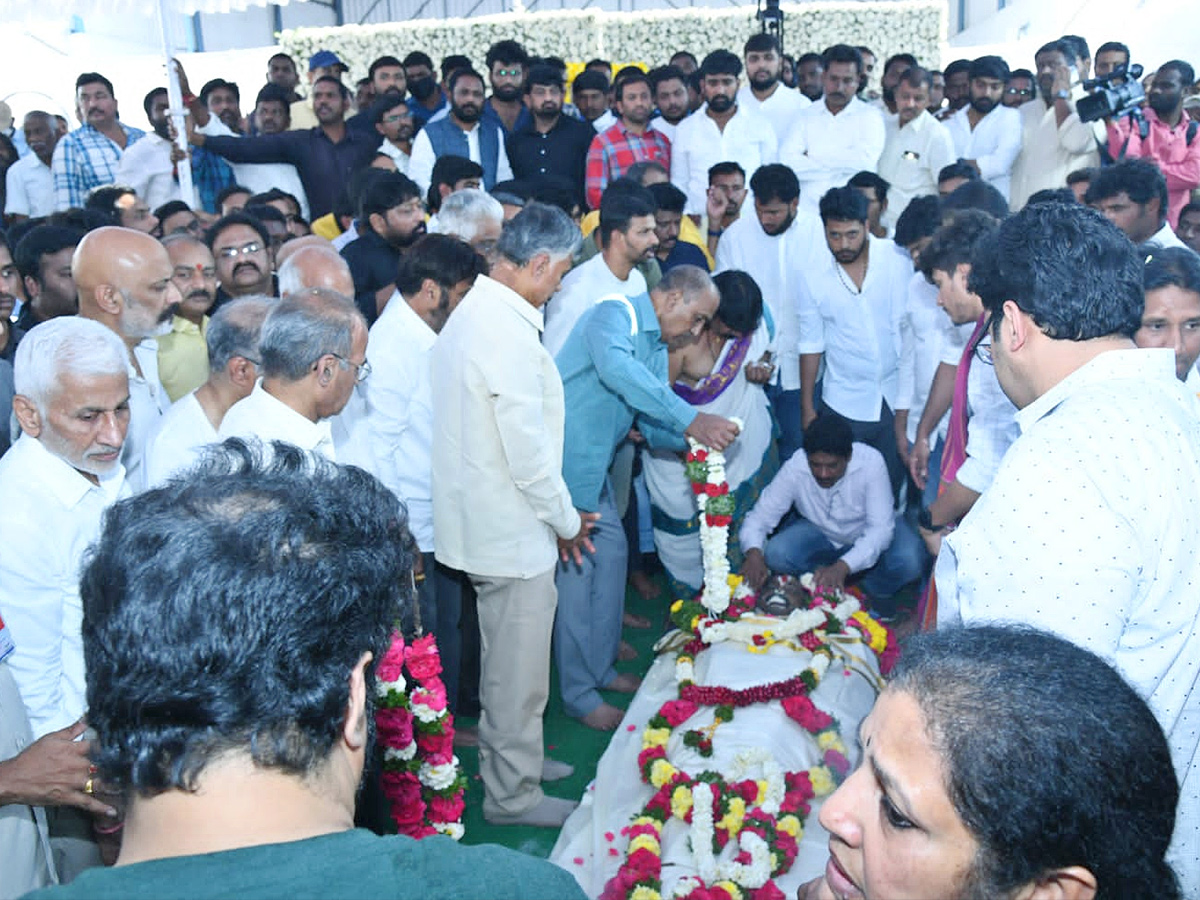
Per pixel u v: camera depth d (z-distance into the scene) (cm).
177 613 85
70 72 1305
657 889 251
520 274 287
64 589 208
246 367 253
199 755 86
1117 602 143
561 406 301
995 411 262
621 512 412
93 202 481
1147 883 86
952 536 161
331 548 94
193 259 351
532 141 618
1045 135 621
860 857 96
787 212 477
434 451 302
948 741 86
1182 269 219
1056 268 156
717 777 281
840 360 463
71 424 204
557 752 354
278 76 845
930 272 289
